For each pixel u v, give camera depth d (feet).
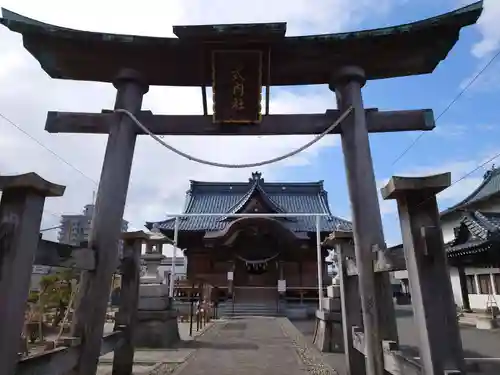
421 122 22.80
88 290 18.88
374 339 18.21
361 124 22.04
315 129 22.85
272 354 34.35
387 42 22.06
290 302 98.73
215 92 22.45
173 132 23.02
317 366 28.68
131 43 21.80
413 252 12.25
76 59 22.75
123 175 21.50
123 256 25.38
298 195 126.93
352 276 25.08
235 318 80.64
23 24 20.90
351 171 21.48
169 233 105.50
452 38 21.80
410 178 12.64
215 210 120.88
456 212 88.84
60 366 15.37
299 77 24.20
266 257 102.17
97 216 20.35
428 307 11.60
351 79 22.91
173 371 27.32
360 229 20.26
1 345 11.17
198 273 104.99
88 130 22.39
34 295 48.83
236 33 20.68
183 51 22.25
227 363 30.27
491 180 96.73
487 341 47.50
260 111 22.62
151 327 38.42
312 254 104.32
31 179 12.25
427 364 11.35
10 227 12.03
